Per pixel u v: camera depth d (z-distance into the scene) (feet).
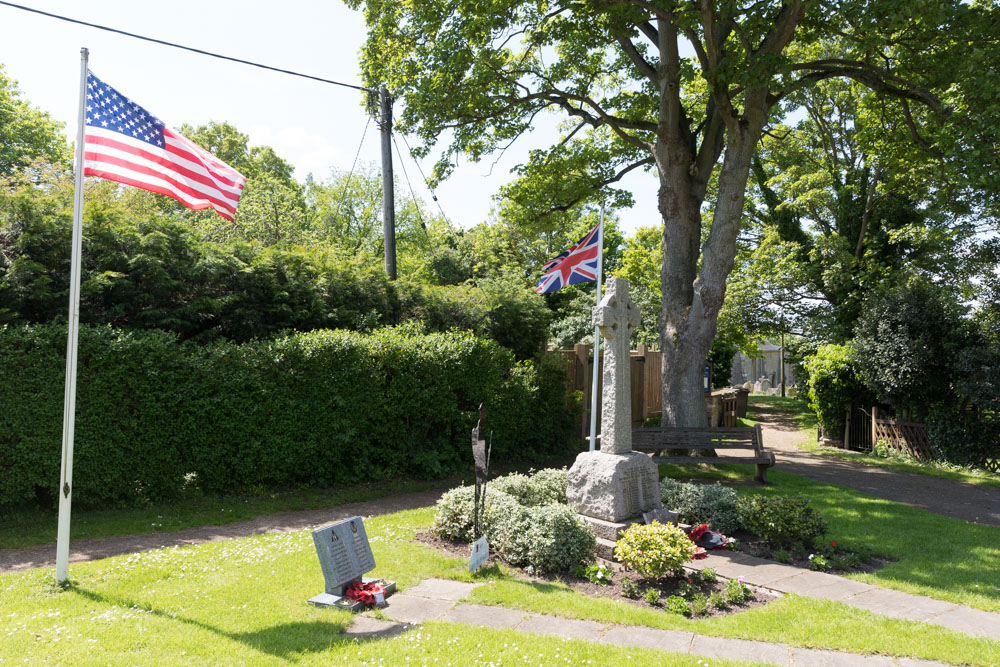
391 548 24.21
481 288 55.26
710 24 38.32
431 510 30.73
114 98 22.22
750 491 36.60
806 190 75.10
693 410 43.96
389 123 49.37
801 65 44.45
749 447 39.11
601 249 36.76
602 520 24.84
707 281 43.70
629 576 21.74
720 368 96.78
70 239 32.53
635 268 98.07
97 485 28.37
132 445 29.27
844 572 22.84
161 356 29.96
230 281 38.55
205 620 17.06
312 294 41.70
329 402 34.86
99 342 28.37
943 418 50.26
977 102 35.55
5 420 26.37
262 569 21.61
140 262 33.91
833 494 36.11
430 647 15.66
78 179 20.56
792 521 24.93
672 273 46.55
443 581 21.11
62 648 14.92
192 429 30.81
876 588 21.12
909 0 32.63
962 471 46.83
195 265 36.55
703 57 44.16
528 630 17.17
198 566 21.79
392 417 37.78
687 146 48.75
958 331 50.93
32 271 30.09
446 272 102.58
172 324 34.65
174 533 26.53
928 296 53.98
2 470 26.40
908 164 53.47
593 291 105.60
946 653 15.89
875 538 26.84
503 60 47.16
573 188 56.39
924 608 19.40
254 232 58.08
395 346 37.58
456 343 40.93
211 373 31.35
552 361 48.75
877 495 37.86
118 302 33.81
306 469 34.55
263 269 39.29
